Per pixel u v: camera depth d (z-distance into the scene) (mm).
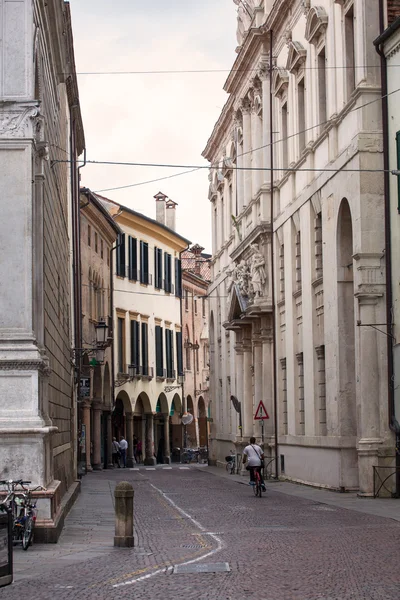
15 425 17641
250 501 29547
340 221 31516
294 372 38406
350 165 29859
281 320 41438
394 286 28047
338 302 31641
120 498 17609
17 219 18219
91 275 57531
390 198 28297
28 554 16438
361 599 11297
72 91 40031
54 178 25719
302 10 36938
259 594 11859
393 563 14297
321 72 34781
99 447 59094
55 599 11961
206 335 92562
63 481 26391
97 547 17453
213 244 62125
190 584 12883
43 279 20359
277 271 41875
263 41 43250
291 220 38844
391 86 28281
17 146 18312
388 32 27875
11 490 16969
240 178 50312
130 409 68312
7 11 18578
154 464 72188
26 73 18453
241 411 50188
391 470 28078
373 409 28500
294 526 20938
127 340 68250
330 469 32562
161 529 21094
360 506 25719
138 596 12008
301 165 36875
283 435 40344
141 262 72250
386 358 28484
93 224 58156
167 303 78312
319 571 13734
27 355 17844
